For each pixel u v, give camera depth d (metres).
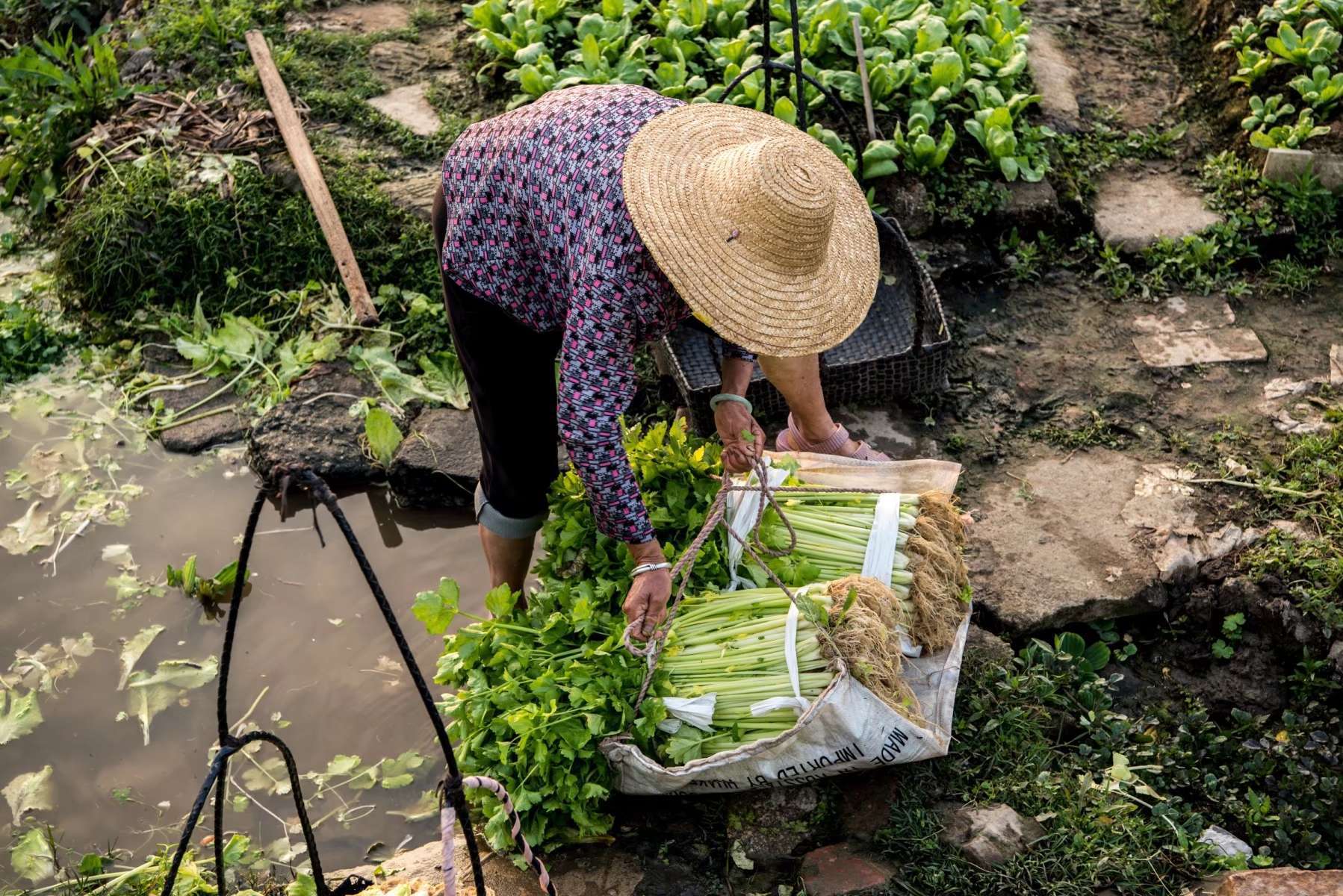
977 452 3.88
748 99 4.66
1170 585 3.37
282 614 3.64
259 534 3.91
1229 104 5.04
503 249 2.52
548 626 2.84
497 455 2.92
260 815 3.11
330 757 3.24
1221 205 4.65
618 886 2.69
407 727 3.31
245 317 4.58
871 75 4.73
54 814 3.12
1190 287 4.45
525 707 2.66
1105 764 2.96
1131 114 5.07
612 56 5.04
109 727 3.33
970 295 4.49
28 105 5.27
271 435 4.07
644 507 2.50
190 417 4.30
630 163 2.25
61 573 3.78
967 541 3.47
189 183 4.74
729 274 2.19
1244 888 2.37
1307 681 3.14
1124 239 4.55
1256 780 2.96
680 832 2.81
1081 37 5.46
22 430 4.28
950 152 4.70
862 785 2.85
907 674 2.95
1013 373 4.16
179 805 3.15
